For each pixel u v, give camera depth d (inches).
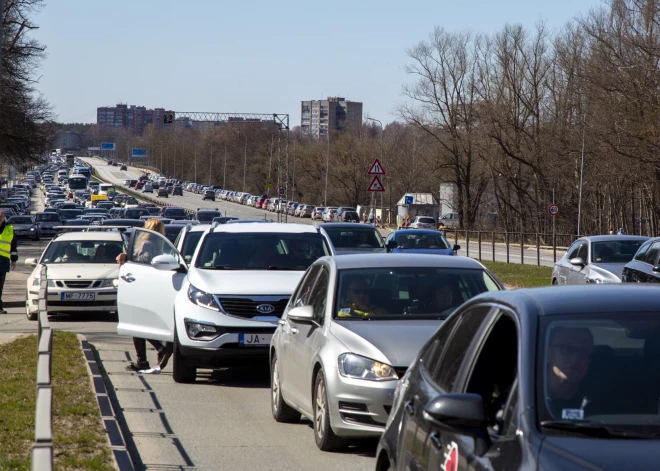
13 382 968.9
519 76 6491.1
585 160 5502.0
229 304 1029.8
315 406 740.7
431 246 2420.0
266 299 1032.2
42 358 550.6
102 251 1796.3
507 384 357.4
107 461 655.8
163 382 1072.2
